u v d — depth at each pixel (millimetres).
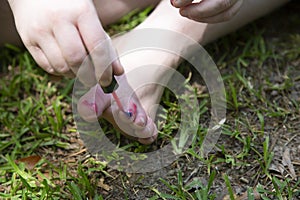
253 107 938
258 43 1044
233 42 1048
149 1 1041
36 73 1019
